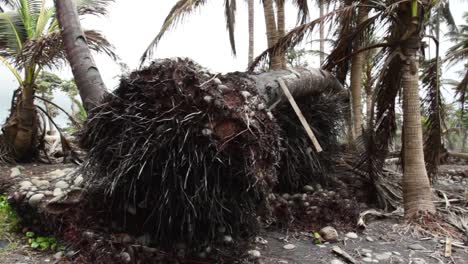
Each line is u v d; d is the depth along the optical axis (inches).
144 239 100.0
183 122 84.1
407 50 161.9
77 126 206.8
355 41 189.8
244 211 100.4
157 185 92.2
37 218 114.0
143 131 87.0
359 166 186.2
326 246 121.6
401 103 176.4
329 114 167.9
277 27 282.8
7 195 136.6
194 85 87.7
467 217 164.6
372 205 181.0
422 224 148.1
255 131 88.2
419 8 159.0
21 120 205.8
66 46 132.2
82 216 104.5
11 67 203.9
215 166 87.1
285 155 143.2
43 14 203.8
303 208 139.5
